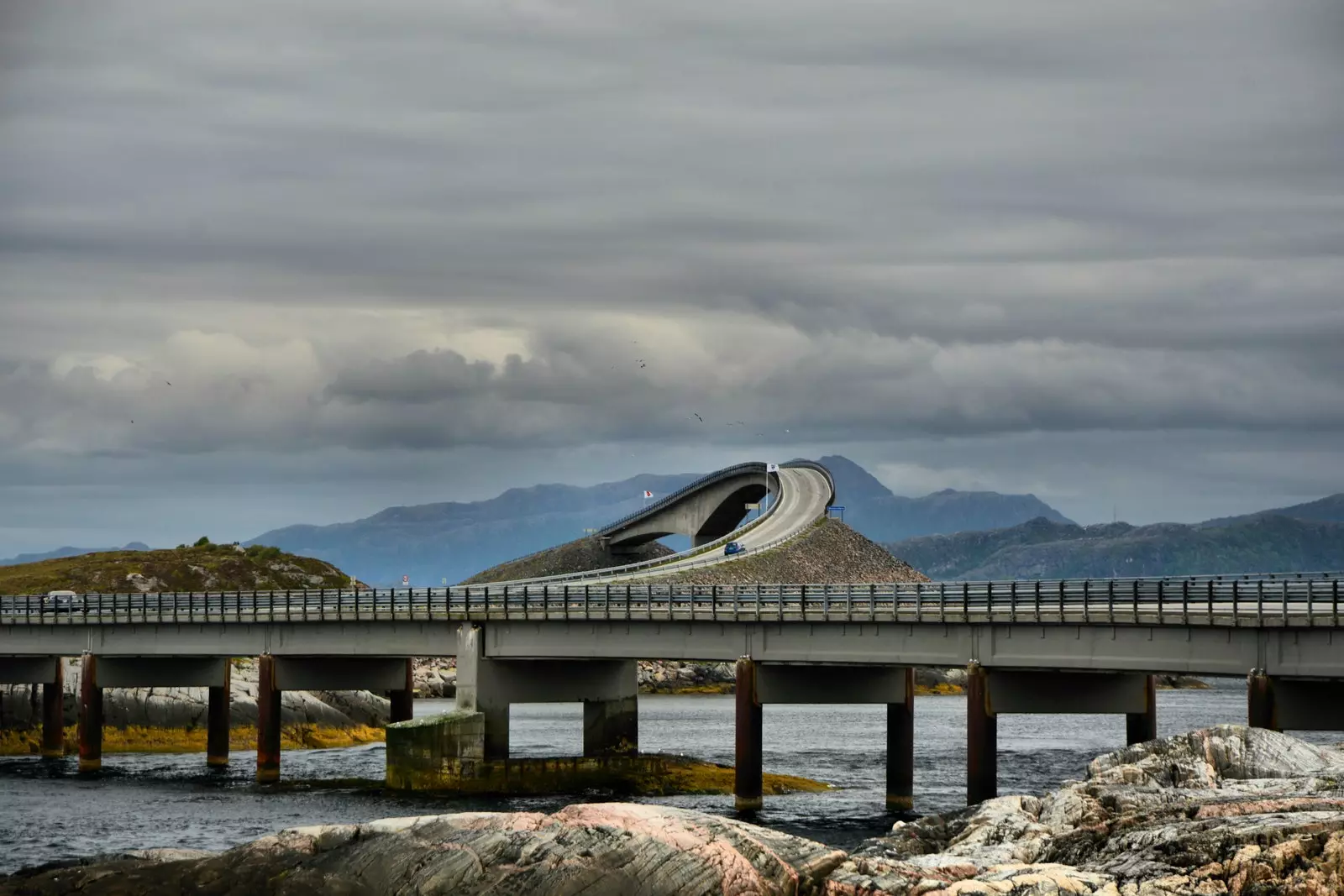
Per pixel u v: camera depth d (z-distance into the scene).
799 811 116.38
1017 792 123.19
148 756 159.38
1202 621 98.69
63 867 70.19
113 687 154.38
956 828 73.88
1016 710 109.81
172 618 150.50
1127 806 70.69
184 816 114.69
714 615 122.12
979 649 109.94
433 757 128.25
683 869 60.62
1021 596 108.31
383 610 139.38
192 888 64.88
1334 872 58.47
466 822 65.19
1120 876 59.97
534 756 150.38
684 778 131.75
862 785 132.00
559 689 136.12
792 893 61.19
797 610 118.19
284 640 145.50
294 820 111.81
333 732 171.75
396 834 65.44
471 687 133.12
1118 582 104.31
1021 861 65.81
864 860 63.41
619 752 138.88
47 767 151.38
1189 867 59.62
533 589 145.12
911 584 114.25
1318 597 94.38
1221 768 79.31
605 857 61.34
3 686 167.12
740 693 120.31
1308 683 96.88
